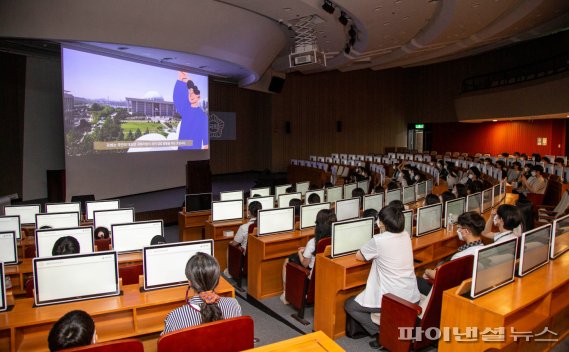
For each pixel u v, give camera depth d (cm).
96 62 957
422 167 1202
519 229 373
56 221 526
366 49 1419
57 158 1116
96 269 280
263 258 458
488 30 1306
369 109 2164
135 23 782
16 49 967
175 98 1176
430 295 298
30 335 260
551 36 1727
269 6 899
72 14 714
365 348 353
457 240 486
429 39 1314
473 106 1673
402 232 337
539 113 1274
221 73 1329
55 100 1105
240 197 698
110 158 1014
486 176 992
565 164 1115
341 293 371
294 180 1570
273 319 423
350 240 380
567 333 344
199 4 836
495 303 262
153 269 297
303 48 1157
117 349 179
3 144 991
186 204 688
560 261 341
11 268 386
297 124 1920
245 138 1861
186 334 193
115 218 539
